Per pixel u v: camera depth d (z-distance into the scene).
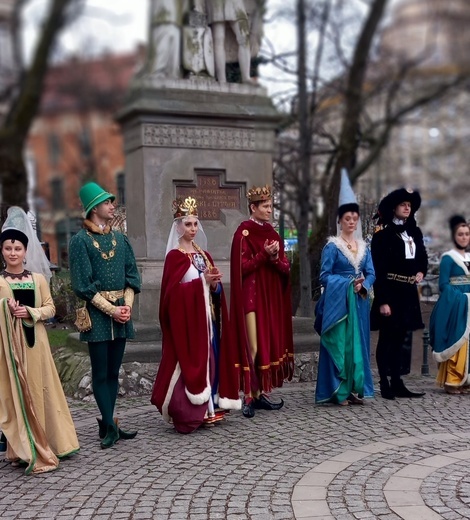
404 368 7.09
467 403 6.43
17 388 4.59
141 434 5.54
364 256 6.42
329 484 4.22
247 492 4.13
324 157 18.69
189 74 8.34
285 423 5.75
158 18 8.23
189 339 5.55
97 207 5.21
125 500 4.07
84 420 6.04
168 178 7.96
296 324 7.94
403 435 5.31
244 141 8.37
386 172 19.25
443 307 6.81
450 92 17.61
